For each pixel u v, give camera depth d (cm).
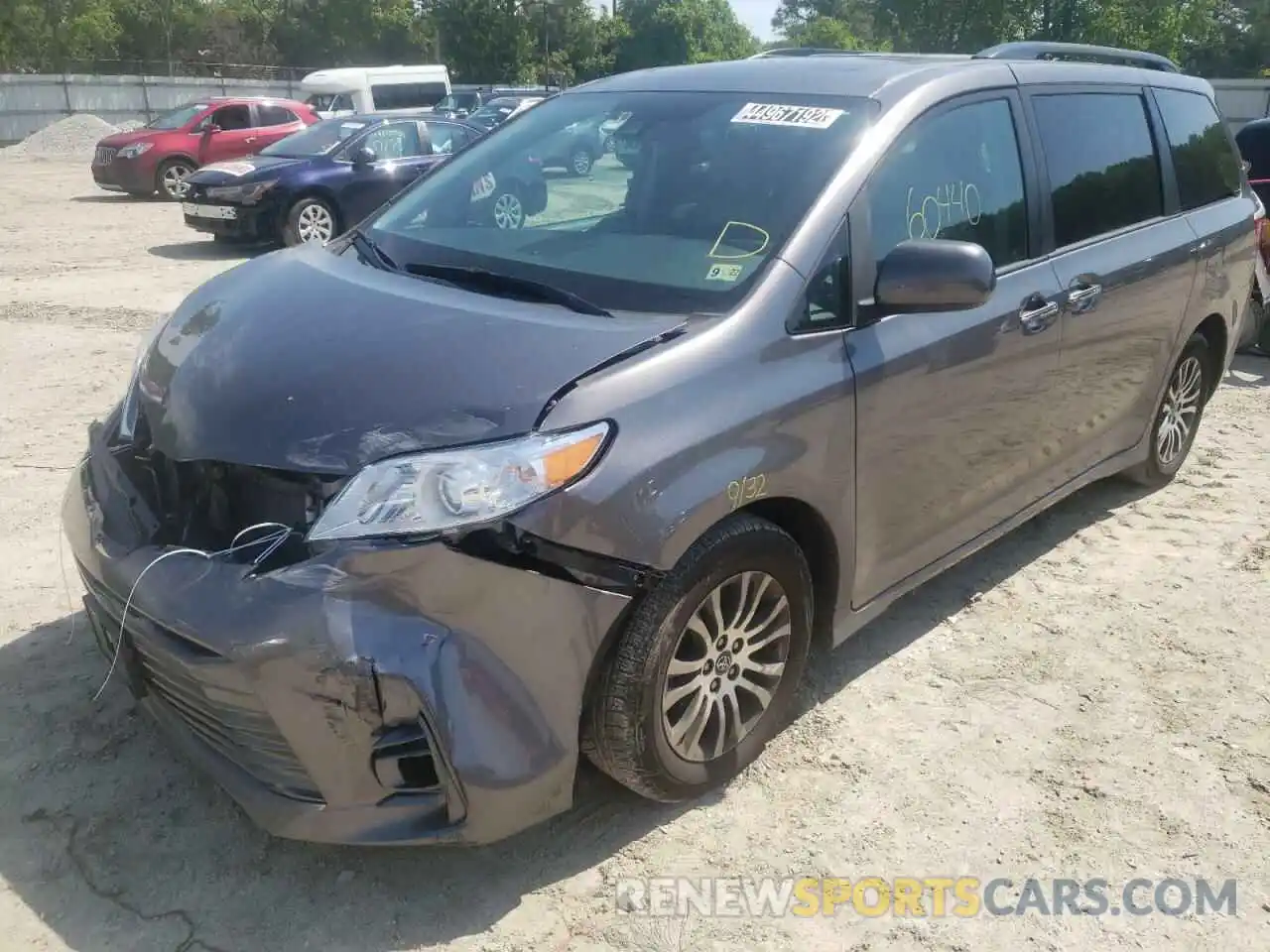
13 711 323
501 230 337
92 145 2870
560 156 355
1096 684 354
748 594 283
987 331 342
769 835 283
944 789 302
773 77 356
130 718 321
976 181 355
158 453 260
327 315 284
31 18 4744
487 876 266
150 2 5675
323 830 233
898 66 362
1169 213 461
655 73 388
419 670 224
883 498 318
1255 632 389
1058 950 250
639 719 260
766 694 298
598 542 241
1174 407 503
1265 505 506
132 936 245
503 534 230
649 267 299
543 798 243
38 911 251
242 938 245
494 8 5662
